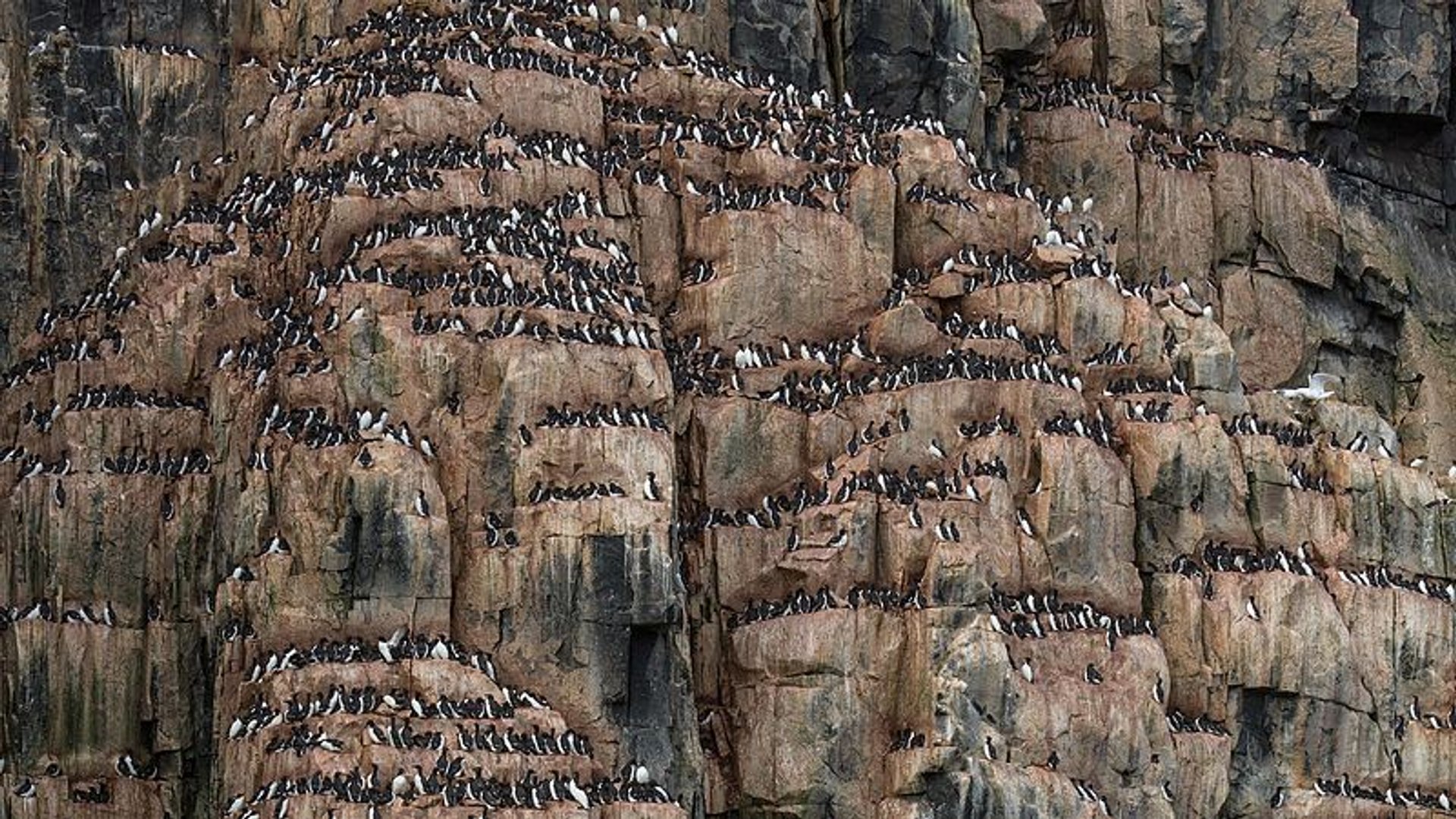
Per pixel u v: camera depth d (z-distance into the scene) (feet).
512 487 363.97
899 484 379.55
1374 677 402.52
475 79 391.04
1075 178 445.78
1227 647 393.29
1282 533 405.18
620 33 410.72
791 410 388.37
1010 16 447.01
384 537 356.18
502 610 358.84
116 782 367.45
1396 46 469.98
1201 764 386.93
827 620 372.38
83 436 377.09
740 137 403.54
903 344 395.96
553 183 386.52
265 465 363.15
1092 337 402.11
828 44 435.94
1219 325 450.30
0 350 399.24
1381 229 466.29
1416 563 417.90
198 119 412.57
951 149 413.59
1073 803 368.89
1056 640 378.73
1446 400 465.47
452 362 366.02
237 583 360.07
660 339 380.58
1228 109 463.83
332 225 376.48
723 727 374.84
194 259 386.52
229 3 417.08
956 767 364.38
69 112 408.05
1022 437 388.37
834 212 401.08
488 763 341.82
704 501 382.83
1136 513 396.16
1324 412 430.61
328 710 344.08
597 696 358.02
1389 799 397.60
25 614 367.86
